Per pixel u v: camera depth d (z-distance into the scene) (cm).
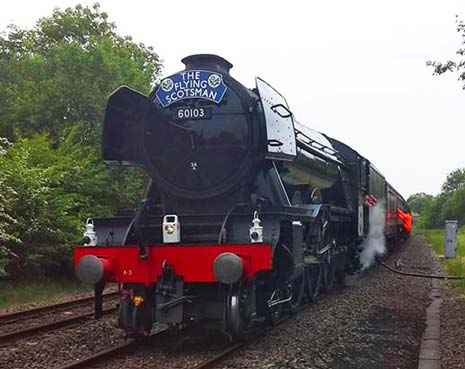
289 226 869
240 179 870
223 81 888
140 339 845
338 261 1488
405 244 4291
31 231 1462
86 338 880
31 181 1480
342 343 857
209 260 793
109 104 931
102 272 805
